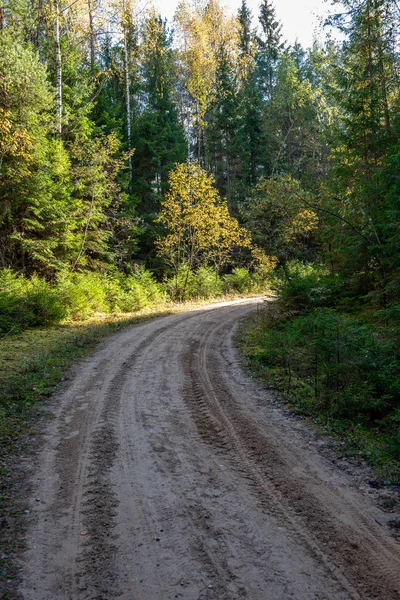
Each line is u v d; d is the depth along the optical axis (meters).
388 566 3.25
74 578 3.13
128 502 4.21
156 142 30.73
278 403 7.43
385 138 13.20
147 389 8.16
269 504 4.16
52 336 13.35
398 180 9.59
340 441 5.79
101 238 24.39
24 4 20.06
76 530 3.73
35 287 17.23
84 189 23.22
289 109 43.78
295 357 9.24
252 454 5.35
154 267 31.98
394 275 10.56
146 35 32.22
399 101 14.70
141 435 5.95
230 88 37.47
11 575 3.16
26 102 18.27
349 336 7.29
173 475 4.78
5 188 18.62
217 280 31.14
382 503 4.19
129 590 3.00
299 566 3.24
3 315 14.26
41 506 4.13
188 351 11.56
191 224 26.44
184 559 3.33
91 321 17.27
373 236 11.74
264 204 15.30
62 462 5.11
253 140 40.34
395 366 7.07
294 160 44.12
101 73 27.11
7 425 6.23
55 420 6.54
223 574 3.16
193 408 7.09
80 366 9.93
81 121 23.42
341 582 3.07
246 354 11.22
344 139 14.13
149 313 20.16
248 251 36.34
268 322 14.17
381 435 6.02
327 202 13.90
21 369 9.26
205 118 43.53
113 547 3.50
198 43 37.25
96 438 5.84
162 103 33.59
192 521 3.86
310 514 3.98
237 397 7.74
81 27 25.72
